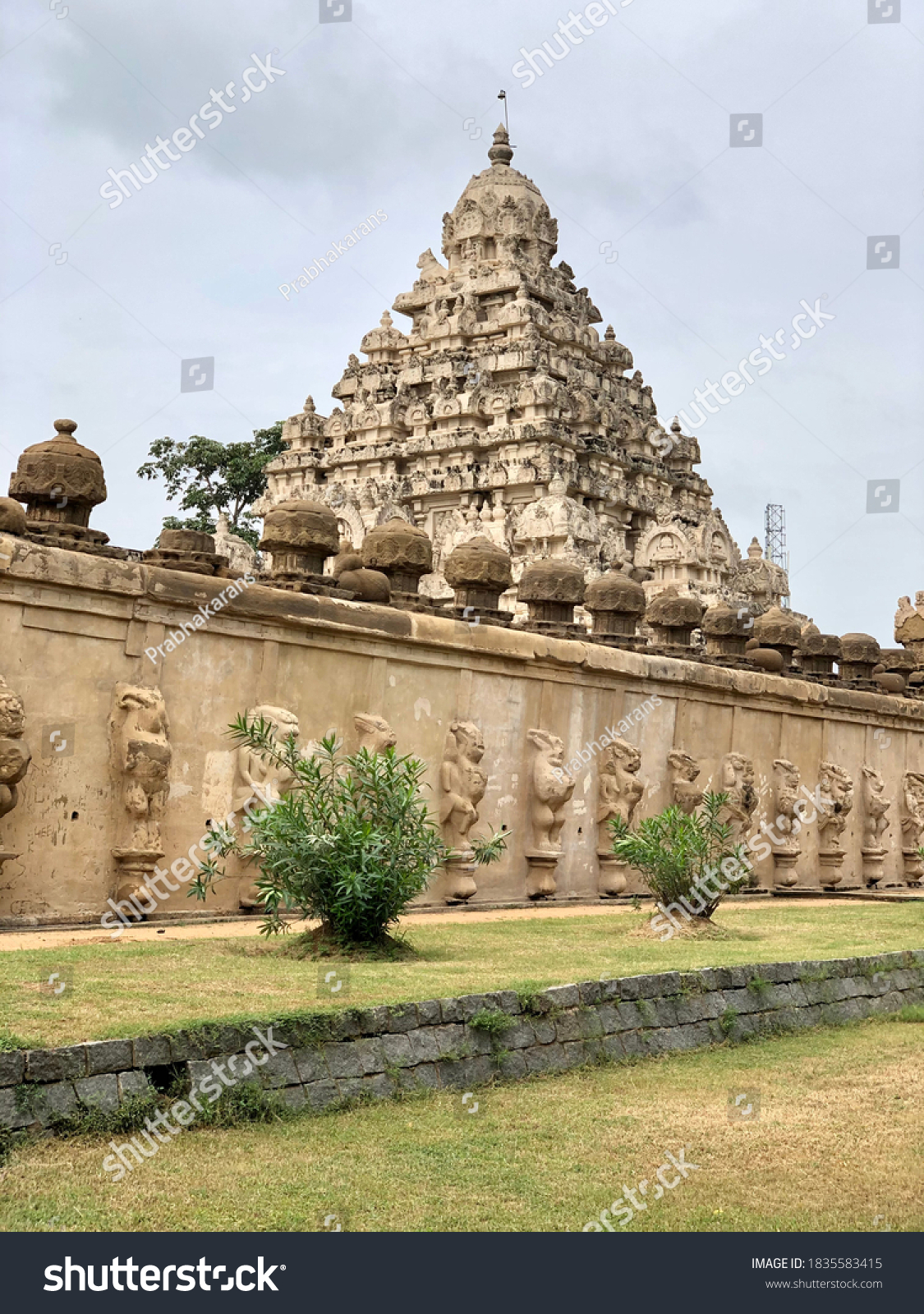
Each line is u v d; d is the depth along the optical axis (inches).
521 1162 264.5
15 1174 231.3
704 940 518.0
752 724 883.4
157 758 490.6
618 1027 359.6
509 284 1672.0
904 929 591.5
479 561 692.1
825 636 1024.2
